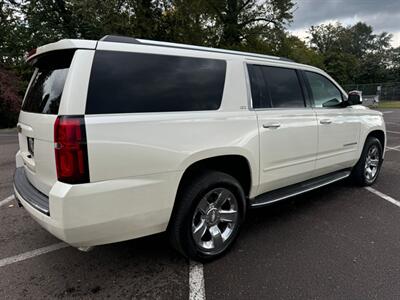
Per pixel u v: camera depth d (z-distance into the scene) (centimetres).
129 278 256
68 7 1692
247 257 285
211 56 279
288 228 346
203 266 272
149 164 225
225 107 278
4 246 311
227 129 274
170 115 238
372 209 398
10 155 785
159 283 248
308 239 318
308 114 361
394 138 1041
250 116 295
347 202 425
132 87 224
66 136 195
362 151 467
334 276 252
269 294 231
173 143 237
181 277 256
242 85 296
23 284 248
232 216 293
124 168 214
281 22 2339
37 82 267
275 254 289
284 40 2369
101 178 205
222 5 2222
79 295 234
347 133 426
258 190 319
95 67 210
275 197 335
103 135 204
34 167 246
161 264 277
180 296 232
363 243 308
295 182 369
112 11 1445
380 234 327
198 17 1956
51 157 210
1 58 1745
